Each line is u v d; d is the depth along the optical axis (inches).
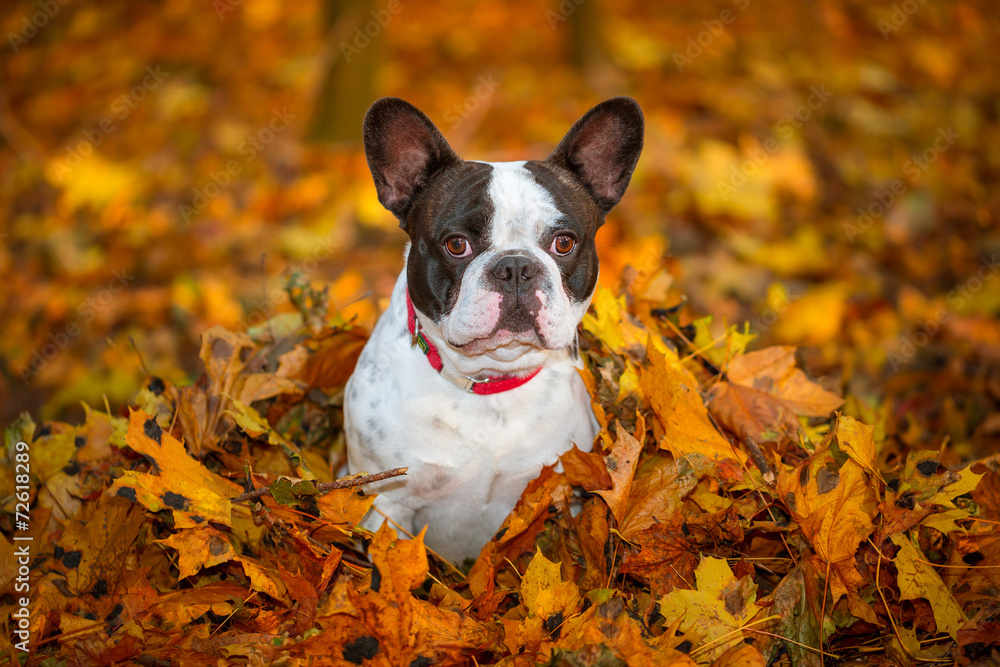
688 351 146.4
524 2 406.3
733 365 138.2
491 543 111.8
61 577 110.8
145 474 106.7
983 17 397.4
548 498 111.3
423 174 132.2
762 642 100.6
